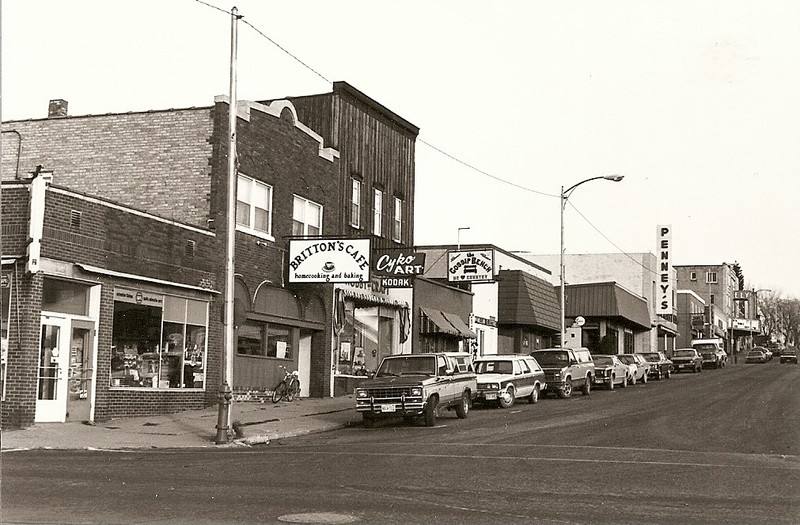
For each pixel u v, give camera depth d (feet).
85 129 88.33
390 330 115.44
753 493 37.40
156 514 30.96
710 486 39.29
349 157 108.17
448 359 77.87
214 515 30.81
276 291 92.17
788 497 36.35
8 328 61.57
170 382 77.05
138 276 72.23
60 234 64.23
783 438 61.57
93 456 50.14
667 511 32.71
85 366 67.92
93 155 87.66
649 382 150.51
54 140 89.25
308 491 36.58
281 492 36.27
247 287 87.30
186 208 83.87
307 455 50.55
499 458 49.06
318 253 90.99
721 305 393.09
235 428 67.00
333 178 103.81
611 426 70.69
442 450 53.26
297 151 96.53
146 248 73.67
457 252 113.80
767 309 542.16
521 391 96.37
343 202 106.22
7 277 62.39
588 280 249.14
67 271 65.05
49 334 64.75
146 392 73.72
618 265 247.91
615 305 204.64
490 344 147.64
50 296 65.10
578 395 115.85
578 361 114.93
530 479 40.98
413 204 124.88
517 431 66.64
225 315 61.93
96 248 67.87
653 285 256.11
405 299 118.21
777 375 168.55
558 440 59.88
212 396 81.76
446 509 32.53
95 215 67.97
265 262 90.38
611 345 197.57
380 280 111.96
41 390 64.18
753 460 49.08
